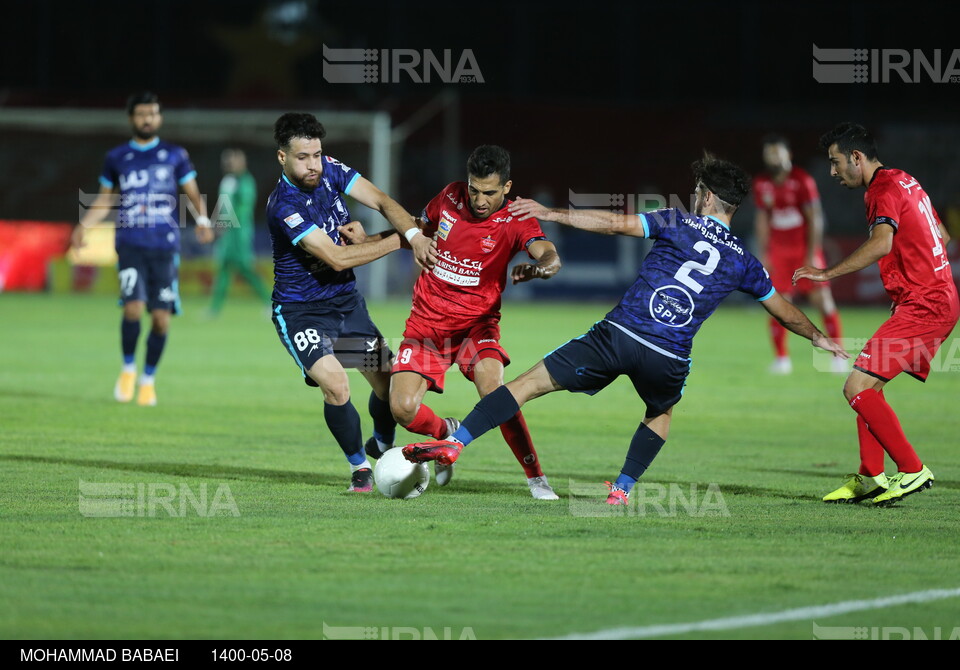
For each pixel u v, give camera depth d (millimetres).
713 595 16094
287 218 22672
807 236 50281
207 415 35000
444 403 39906
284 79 120062
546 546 18750
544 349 56219
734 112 120750
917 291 23141
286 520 20391
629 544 18984
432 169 112750
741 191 21516
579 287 101375
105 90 118500
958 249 92500
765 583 16719
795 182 49906
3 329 64562
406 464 22266
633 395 43781
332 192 23625
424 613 15180
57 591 15859
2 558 17484
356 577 16750
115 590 15953
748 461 28625
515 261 102312
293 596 15812
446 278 23000
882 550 18812
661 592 16219
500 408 21469
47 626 14445
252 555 17875
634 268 101188
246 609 15242
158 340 37000
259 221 107938
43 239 97562
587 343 21562
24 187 105688
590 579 16812
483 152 21734
